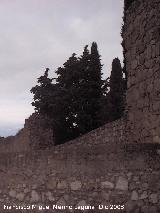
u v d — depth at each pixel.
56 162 12.91
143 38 14.06
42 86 39.56
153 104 13.34
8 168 14.02
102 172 12.12
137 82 14.52
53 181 12.90
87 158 12.37
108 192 11.99
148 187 11.67
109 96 41.44
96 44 41.56
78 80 40.00
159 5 13.19
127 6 15.59
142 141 14.11
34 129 18.75
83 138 18.39
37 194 13.20
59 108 38.22
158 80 13.04
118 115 40.19
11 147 23.28
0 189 14.12
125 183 11.84
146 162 11.75
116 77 42.44
